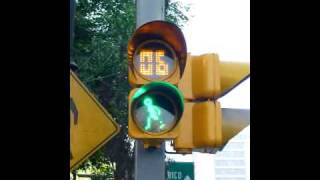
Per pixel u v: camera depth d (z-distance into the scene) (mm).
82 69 14070
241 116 6414
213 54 6312
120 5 14734
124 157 16625
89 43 14406
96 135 5879
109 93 14789
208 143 6070
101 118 5906
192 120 6254
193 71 6410
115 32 14531
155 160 6148
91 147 5855
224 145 6469
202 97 6297
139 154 6152
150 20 6531
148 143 6000
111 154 16562
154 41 5949
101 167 17078
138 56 5922
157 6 6559
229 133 6398
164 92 5812
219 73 6309
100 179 17125
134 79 5871
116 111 14805
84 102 5910
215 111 6121
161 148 6172
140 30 5883
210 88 6223
